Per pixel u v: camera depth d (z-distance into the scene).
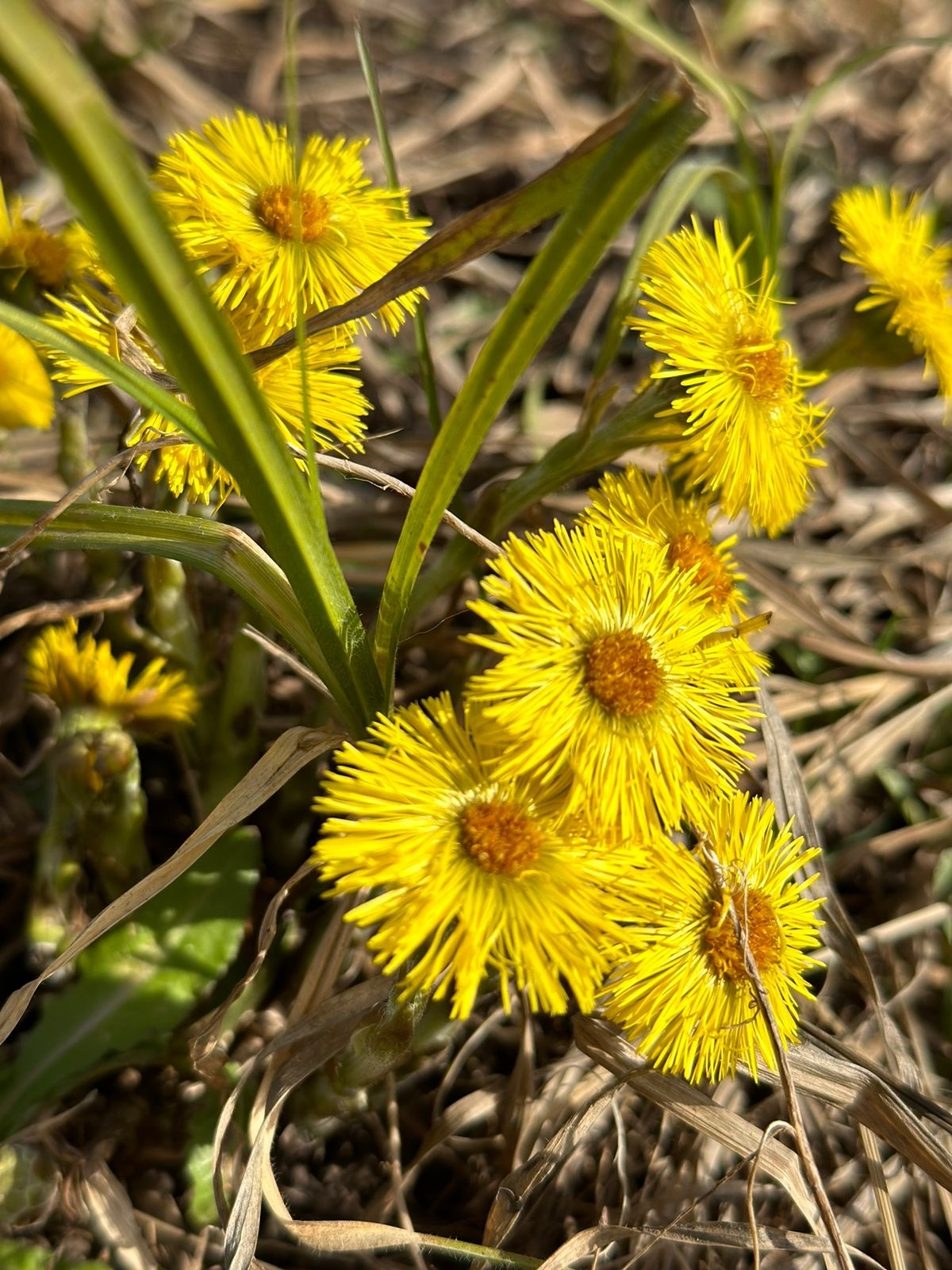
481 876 0.15
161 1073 0.19
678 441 0.18
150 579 0.19
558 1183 0.20
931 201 0.34
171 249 0.13
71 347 0.15
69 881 0.19
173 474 0.17
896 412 0.30
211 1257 0.19
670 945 0.16
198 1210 0.18
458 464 0.15
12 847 0.21
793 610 0.25
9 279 0.18
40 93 0.12
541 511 0.25
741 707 0.17
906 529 0.29
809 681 0.26
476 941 0.14
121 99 0.30
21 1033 0.20
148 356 0.17
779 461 0.18
